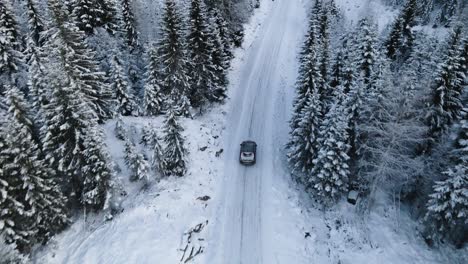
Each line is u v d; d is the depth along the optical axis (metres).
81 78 28.36
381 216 25.55
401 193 26.92
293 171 27.84
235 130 35.34
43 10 36.41
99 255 20.61
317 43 40.00
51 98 22.66
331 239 23.89
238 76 45.84
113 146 28.50
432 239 22.97
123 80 32.16
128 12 37.28
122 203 24.61
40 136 23.17
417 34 45.88
